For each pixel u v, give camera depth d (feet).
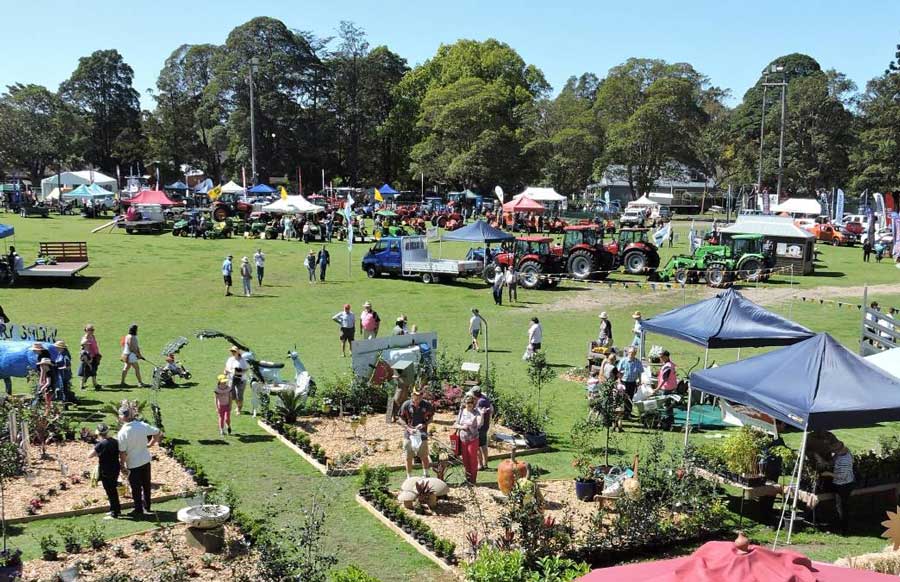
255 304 90.07
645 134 238.48
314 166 269.44
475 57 281.95
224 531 30.78
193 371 60.18
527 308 93.15
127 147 302.86
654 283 108.78
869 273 124.16
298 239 156.76
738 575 12.69
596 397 44.14
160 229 162.20
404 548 31.17
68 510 33.88
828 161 229.04
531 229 180.96
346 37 282.56
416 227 178.40
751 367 36.27
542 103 274.98
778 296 101.30
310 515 29.58
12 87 280.51
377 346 53.93
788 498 34.91
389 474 39.93
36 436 42.37
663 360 53.36
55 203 209.36
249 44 259.19
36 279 100.07
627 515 32.07
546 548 29.78
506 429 47.67
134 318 80.18
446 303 94.94
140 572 27.99
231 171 288.51
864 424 32.07
